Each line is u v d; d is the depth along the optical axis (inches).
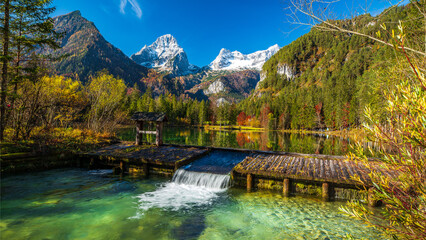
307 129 2869.1
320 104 2888.8
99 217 249.1
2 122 422.0
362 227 223.9
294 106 3080.7
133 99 3206.2
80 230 220.1
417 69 72.3
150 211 266.8
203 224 235.8
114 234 213.9
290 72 7534.5
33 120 499.2
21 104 501.7
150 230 222.5
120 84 781.9
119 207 277.1
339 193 295.3
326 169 336.5
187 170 381.7
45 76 560.4
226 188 343.6
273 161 393.7
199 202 294.2
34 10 460.8
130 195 318.0
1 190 317.4
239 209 272.2
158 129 549.0
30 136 482.6
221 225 233.5
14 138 455.8
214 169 388.5
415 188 82.8
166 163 398.6
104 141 573.9
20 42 458.0
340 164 362.6
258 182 340.2
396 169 84.5
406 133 76.8
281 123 3125.0
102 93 734.5
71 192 323.3
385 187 88.2
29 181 358.9
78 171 431.2
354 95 2134.6
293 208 272.5
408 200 84.4
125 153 462.9
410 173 82.2
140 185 360.8
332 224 231.6
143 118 550.0
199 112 3932.1
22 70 463.8
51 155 430.0
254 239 206.2
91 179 386.3
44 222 234.4
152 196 315.3
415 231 84.4
